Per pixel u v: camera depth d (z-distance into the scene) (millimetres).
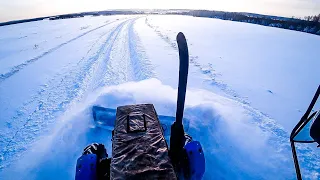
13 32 26531
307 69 9148
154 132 2275
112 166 1854
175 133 1928
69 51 12133
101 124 3695
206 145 3232
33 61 10008
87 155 2266
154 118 2539
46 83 6957
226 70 8469
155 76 7000
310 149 3105
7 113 4902
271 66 9508
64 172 2818
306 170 2674
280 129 3650
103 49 12219
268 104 5266
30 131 4027
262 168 2670
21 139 3754
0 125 4355
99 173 2201
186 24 31734
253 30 27016
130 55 10422
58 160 2986
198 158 2193
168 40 15117
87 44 14172
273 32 26328
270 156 2863
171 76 7098
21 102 5520
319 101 5605
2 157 3246
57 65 9164
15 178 2738
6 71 8406
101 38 16578
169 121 3547
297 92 6316
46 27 32250
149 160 1909
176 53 10945
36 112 4871
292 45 16109
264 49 13820
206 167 2832
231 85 6629
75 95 5758
